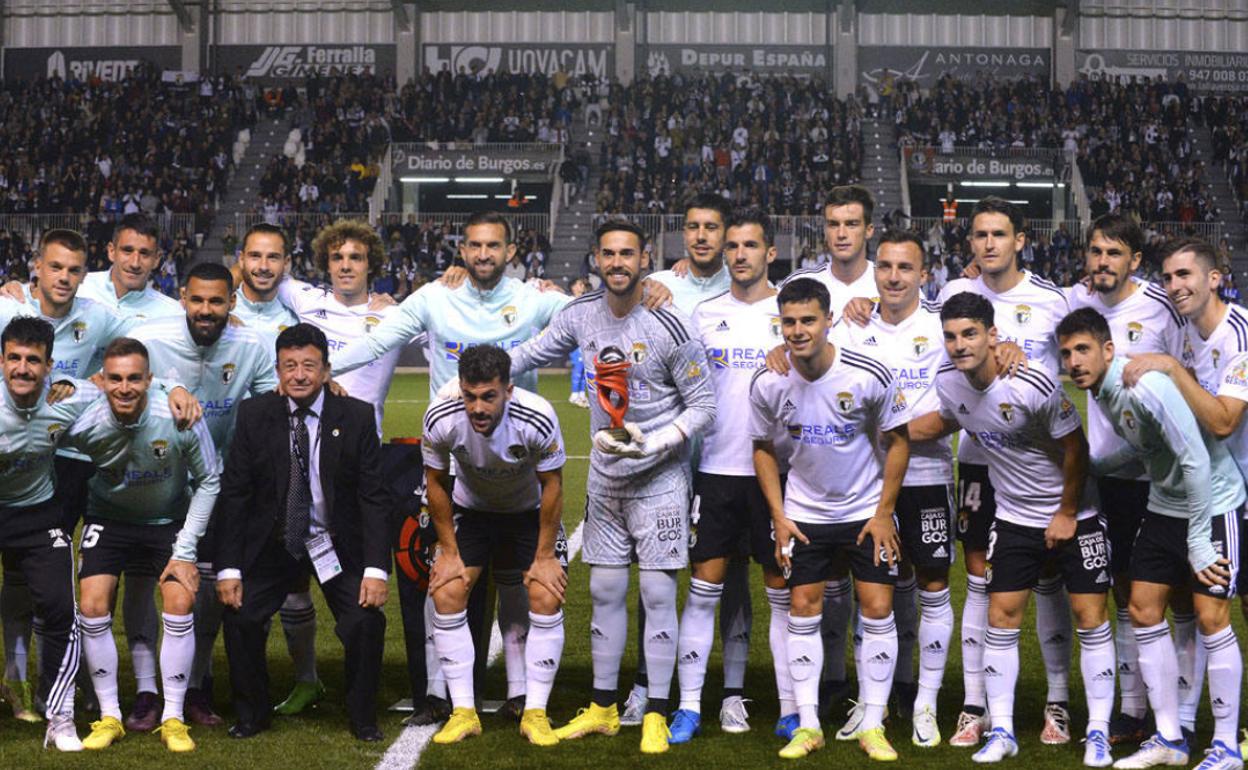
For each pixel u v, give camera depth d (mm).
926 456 4660
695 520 4688
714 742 4500
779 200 27016
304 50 32250
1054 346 4961
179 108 30203
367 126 28891
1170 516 4254
